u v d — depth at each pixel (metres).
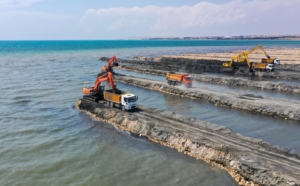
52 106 49.59
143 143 33.12
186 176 25.83
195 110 46.94
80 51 197.50
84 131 37.69
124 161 29.09
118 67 103.69
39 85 67.25
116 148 32.25
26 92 59.75
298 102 48.22
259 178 23.47
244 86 67.38
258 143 30.02
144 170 27.17
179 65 99.69
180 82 63.25
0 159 29.41
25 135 36.19
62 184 24.94
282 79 77.00
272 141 33.59
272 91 62.03
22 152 31.16
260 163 24.94
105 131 37.47
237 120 41.62
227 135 32.31
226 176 25.42
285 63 100.19
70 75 83.44
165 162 28.50
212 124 35.94
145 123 36.19
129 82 73.12
